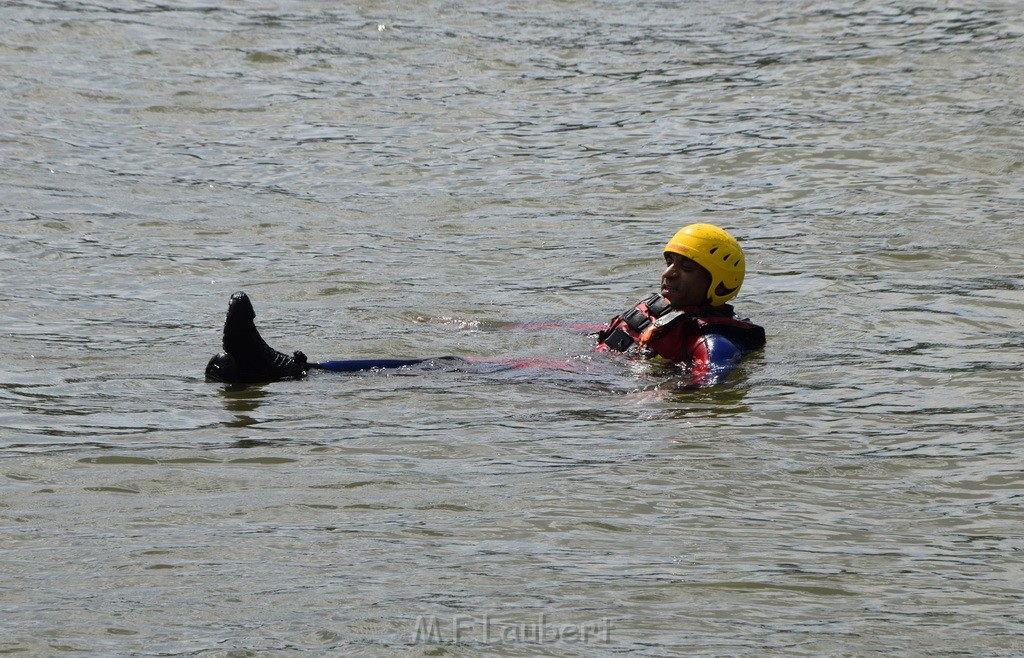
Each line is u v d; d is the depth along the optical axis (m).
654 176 38.34
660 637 13.37
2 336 24.70
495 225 34.22
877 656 13.07
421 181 38.06
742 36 53.91
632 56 51.47
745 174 38.50
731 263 24.23
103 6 57.09
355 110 45.16
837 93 45.88
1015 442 19.52
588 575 14.80
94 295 27.81
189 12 57.06
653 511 16.77
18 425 19.75
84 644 12.95
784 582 14.73
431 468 18.19
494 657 12.87
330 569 14.81
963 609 14.13
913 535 16.19
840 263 30.80
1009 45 50.56
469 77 49.09
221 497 17.02
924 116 42.97
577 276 30.08
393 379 22.30
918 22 54.53
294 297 28.14
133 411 20.52
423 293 28.53
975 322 26.33
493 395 21.66
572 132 42.75
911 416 20.80
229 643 13.02
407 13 57.69
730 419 20.61
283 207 35.50
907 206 35.19
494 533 15.96
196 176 38.19
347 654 12.84
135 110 44.62
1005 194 36.09
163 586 14.31
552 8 58.59
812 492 17.56
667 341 23.83
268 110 45.03
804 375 22.98
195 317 26.42
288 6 58.53
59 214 34.03
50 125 42.53
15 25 53.38
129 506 16.62
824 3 58.41
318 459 18.44
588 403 21.38
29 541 15.48
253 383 21.98
